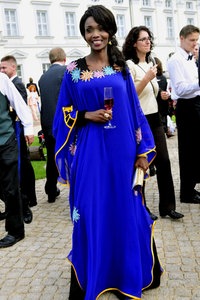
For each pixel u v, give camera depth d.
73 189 2.96
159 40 37.94
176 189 6.01
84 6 33.31
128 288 2.95
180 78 4.87
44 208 5.53
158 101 4.68
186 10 39.75
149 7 37.16
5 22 30.00
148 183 6.43
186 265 3.54
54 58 5.53
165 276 3.35
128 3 36.09
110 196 2.91
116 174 2.89
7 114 4.21
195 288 3.14
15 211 4.30
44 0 31.38
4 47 30.06
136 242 2.93
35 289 3.29
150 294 3.08
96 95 2.82
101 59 2.84
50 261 3.80
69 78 2.90
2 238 4.53
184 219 4.70
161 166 4.63
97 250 2.85
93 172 2.86
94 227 2.87
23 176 5.40
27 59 31.11
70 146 3.00
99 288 2.92
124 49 4.46
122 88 2.84
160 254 3.79
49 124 5.43
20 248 4.16
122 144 2.87
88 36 2.80
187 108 5.02
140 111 3.00
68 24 32.81
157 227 4.48
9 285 3.38
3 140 4.18
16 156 4.27
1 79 4.15
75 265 2.94
